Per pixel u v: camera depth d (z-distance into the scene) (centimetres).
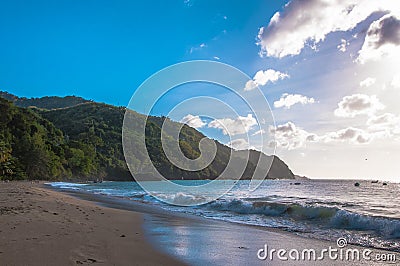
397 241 680
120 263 432
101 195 2244
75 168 7775
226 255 524
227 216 1134
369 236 740
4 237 520
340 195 2642
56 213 873
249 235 737
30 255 427
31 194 1552
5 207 915
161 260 470
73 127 10781
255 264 478
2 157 5312
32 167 6238
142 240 612
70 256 439
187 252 534
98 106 12550
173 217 1063
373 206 1451
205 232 761
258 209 1260
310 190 3722
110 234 645
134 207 1391
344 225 900
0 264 383
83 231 641
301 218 1060
